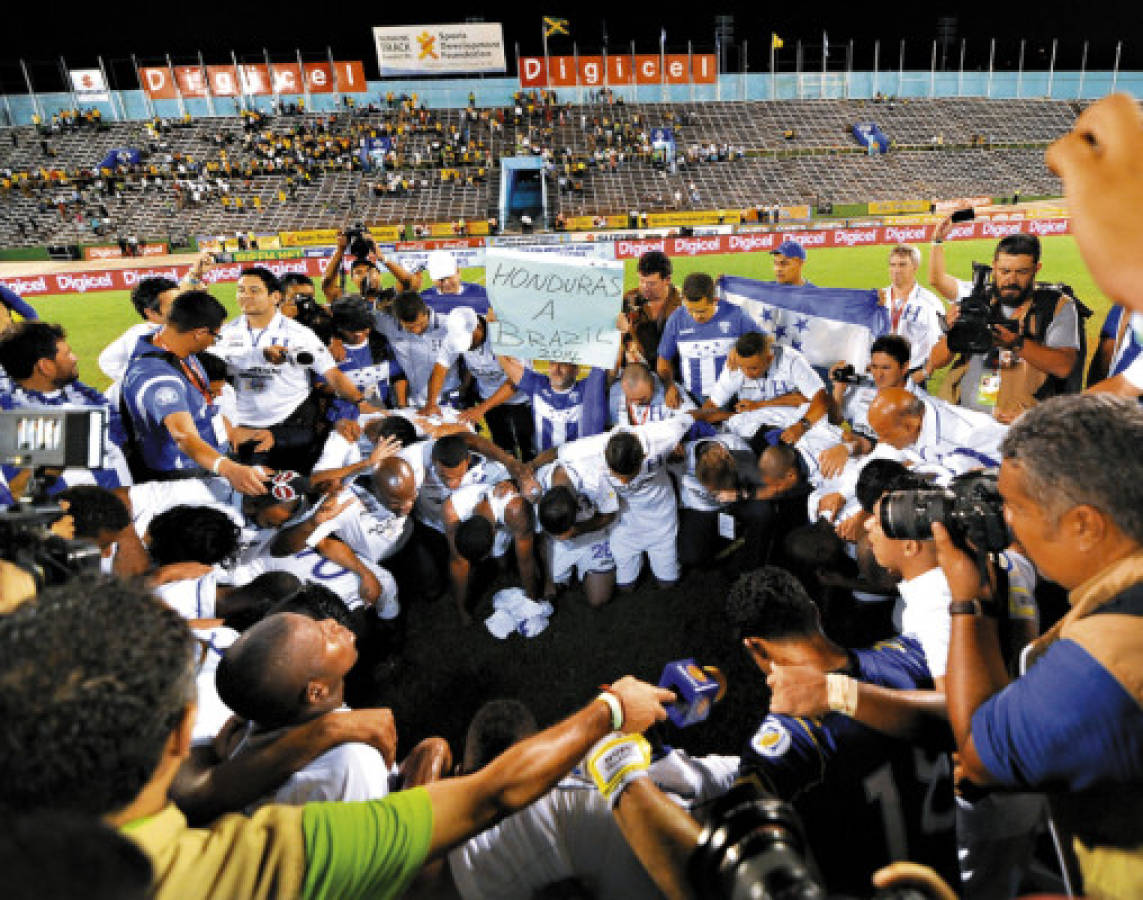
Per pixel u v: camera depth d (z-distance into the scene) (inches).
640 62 1667.1
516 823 64.7
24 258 1082.1
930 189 1461.6
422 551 168.6
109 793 31.6
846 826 59.7
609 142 1604.3
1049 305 161.5
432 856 44.5
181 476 158.7
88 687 30.7
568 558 158.1
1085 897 40.8
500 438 248.7
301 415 205.8
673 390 193.6
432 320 231.0
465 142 1589.6
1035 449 42.1
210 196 1348.4
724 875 37.7
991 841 72.4
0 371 144.2
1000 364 177.3
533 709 136.7
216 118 1608.0
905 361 161.8
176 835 36.5
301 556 141.2
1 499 135.8
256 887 37.2
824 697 60.8
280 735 69.1
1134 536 39.9
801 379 195.5
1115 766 37.4
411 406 247.8
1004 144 1606.8
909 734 60.3
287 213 1364.4
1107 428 40.7
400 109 1664.6
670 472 174.9
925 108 1732.3
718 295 245.3
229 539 122.4
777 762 58.9
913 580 71.7
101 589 35.1
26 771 29.4
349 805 42.9
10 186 1326.3
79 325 550.0
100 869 20.1
